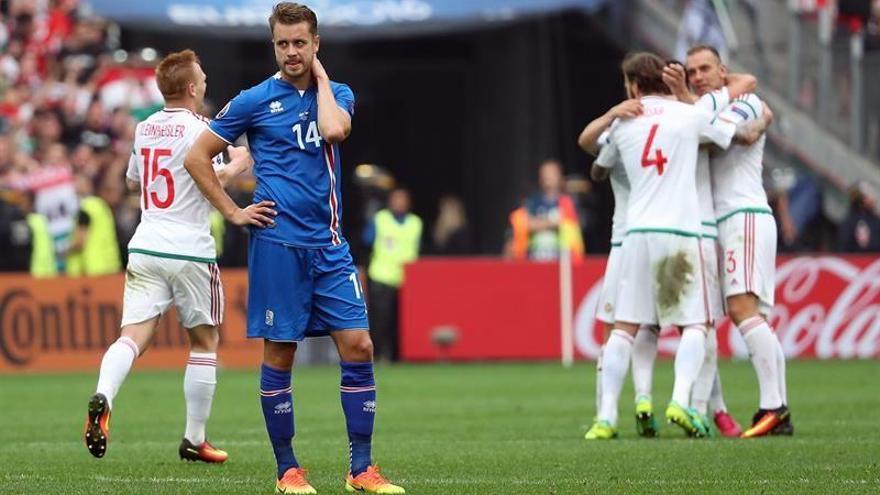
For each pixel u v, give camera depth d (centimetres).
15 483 2953
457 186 10462
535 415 4666
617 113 3747
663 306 3719
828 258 7338
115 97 8450
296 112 2673
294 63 2655
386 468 3159
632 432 4022
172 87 3306
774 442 3606
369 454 2727
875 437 3747
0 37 8456
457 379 6375
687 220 3706
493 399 5331
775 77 8744
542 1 8488
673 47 8838
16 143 8250
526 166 9300
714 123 3716
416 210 10488
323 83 2669
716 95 3744
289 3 2672
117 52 8719
